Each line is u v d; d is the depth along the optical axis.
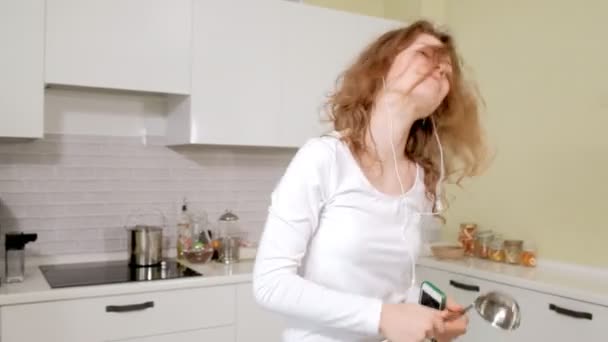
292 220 0.91
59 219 2.50
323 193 0.96
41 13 2.11
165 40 2.35
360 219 0.97
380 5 3.35
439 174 1.22
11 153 2.40
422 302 1.01
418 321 0.83
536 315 2.18
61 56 2.15
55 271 2.32
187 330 2.20
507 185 2.82
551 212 2.60
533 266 2.54
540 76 2.66
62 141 2.50
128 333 2.08
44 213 2.47
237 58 2.52
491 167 2.91
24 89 2.08
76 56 2.18
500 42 2.87
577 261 2.47
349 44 2.86
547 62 2.63
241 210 2.95
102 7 2.22
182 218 2.72
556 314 2.10
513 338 2.26
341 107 1.04
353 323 0.85
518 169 2.77
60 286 2.01
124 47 2.27
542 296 2.15
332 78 2.80
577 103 2.49
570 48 2.52
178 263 2.56
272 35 2.62
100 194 2.59
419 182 1.11
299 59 2.70
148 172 2.70
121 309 2.05
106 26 2.23
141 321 2.11
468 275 2.50
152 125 2.71
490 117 2.91
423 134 1.20
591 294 1.97
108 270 2.36
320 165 0.95
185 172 2.79
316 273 0.98
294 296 0.86
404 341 0.83
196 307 2.22
